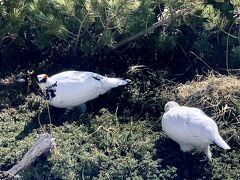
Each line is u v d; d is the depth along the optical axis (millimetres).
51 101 1271
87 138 1226
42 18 1374
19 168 1130
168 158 1201
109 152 1195
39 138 1178
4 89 1404
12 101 1371
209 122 1146
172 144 1231
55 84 1255
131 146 1204
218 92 1288
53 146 1186
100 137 1229
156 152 1205
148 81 1383
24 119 1312
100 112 1307
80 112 1321
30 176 1156
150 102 1342
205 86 1304
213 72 1414
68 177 1138
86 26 1393
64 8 1351
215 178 1151
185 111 1170
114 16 1342
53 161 1163
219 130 1240
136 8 1371
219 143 1122
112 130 1251
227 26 1410
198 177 1167
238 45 1429
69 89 1253
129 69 1423
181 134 1151
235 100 1279
